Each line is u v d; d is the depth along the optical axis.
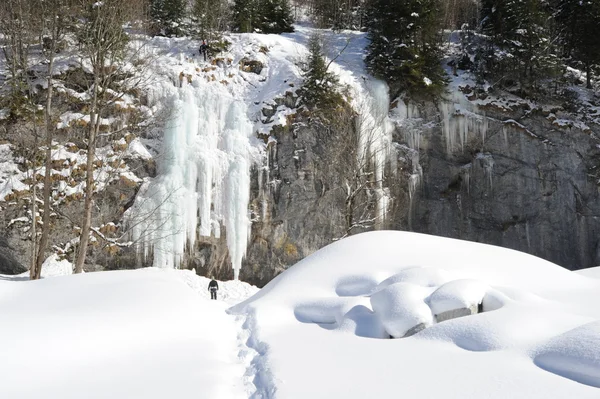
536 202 24.70
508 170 24.97
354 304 7.20
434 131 25.48
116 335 5.88
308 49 26.80
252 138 23.52
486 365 4.73
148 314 6.82
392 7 26.55
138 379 4.73
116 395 4.31
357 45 30.28
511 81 26.89
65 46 22.72
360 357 5.35
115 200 20.98
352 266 8.88
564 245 24.42
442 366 4.81
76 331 5.73
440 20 27.94
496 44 27.64
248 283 21.69
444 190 25.16
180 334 6.41
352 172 20.66
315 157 23.16
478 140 25.34
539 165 24.88
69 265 19.53
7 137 20.48
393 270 8.59
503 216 24.83
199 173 22.05
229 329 7.25
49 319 6.05
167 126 21.97
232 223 21.89
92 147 15.41
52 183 20.03
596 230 24.52
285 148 23.30
